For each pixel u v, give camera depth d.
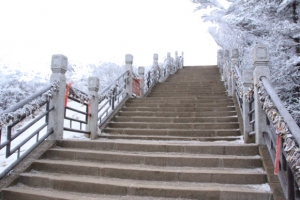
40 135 6.77
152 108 7.86
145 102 8.67
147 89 11.33
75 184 3.74
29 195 3.60
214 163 4.09
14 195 3.67
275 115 3.28
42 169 4.34
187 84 12.17
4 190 3.73
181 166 4.16
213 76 14.80
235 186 3.55
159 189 3.44
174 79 14.70
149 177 3.86
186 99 8.61
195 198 3.34
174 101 8.41
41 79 11.53
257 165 3.99
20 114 4.04
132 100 8.82
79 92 5.83
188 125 6.47
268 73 4.47
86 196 3.53
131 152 4.76
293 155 2.62
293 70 6.57
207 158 4.12
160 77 13.95
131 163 4.35
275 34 6.75
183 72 17.12
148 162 4.28
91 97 6.12
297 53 6.63
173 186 3.54
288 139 2.78
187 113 7.22
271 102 3.61
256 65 4.55
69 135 6.15
